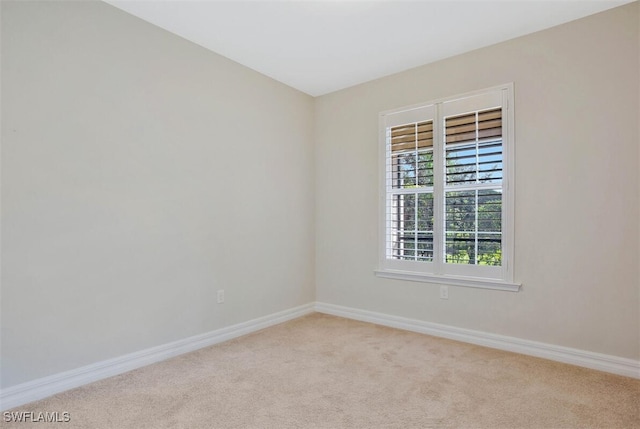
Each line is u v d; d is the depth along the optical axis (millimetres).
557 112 2719
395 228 3623
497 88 2984
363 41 2971
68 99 2281
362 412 2014
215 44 3037
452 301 3244
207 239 3117
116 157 2516
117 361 2518
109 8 2475
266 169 3680
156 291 2754
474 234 3105
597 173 2570
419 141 3455
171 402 2123
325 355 2863
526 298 2861
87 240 2375
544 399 2145
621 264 2490
